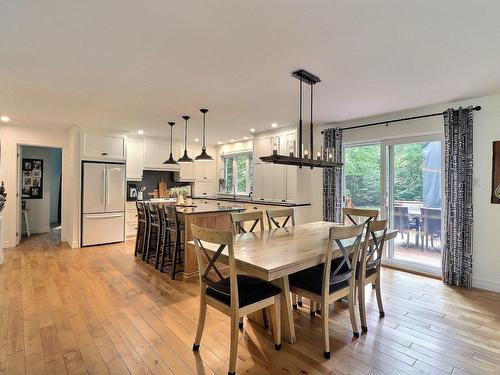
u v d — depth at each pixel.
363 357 2.10
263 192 5.87
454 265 3.56
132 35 2.08
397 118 4.21
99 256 4.78
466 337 2.38
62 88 3.20
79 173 5.38
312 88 3.14
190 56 2.41
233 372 1.89
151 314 2.74
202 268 2.19
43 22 1.92
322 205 5.12
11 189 5.34
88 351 2.14
